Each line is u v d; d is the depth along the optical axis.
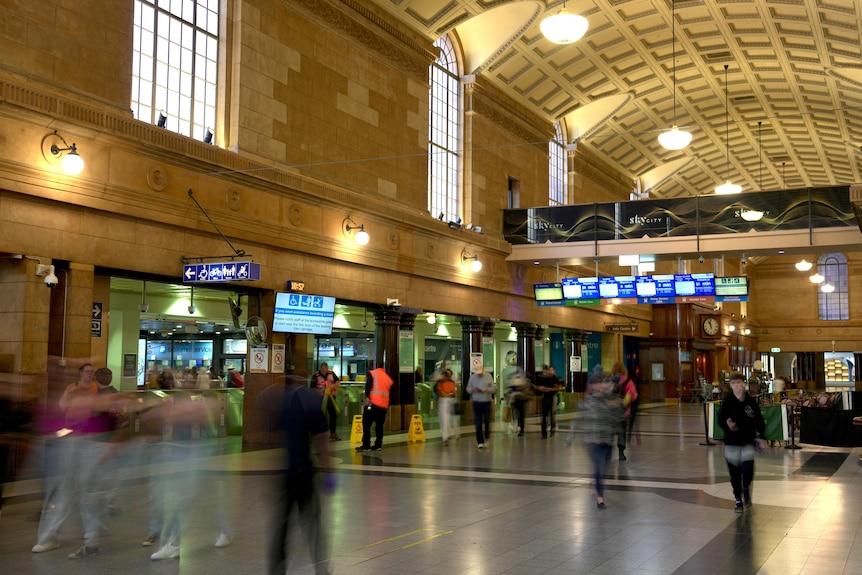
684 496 10.20
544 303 25.78
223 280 13.68
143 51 14.12
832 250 22.92
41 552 7.08
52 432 7.46
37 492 10.11
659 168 37.81
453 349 32.12
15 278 11.69
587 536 7.77
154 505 7.13
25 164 11.52
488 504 9.56
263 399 15.64
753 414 9.12
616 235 24.62
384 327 20.45
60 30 12.33
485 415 16.66
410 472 12.48
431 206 22.73
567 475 12.16
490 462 13.81
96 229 12.78
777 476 12.09
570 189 30.48
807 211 22.53
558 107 28.33
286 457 6.12
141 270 13.52
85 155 12.52
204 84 15.40
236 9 15.85
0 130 11.26
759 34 24.50
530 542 7.51
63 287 12.38
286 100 16.83
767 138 35.53
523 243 25.78
